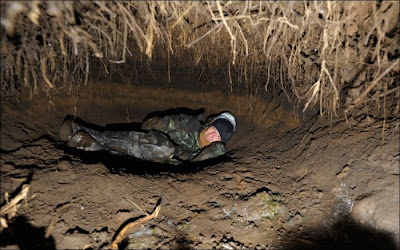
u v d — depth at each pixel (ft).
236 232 6.82
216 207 7.36
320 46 8.00
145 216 6.84
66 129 9.68
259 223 7.11
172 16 7.36
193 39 10.17
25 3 5.96
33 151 8.25
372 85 6.91
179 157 11.80
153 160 10.55
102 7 6.55
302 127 10.57
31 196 6.61
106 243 6.12
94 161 8.90
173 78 14.64
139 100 14.08
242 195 7.75
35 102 10.43
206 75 14.42
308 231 6.78
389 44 7.07
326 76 8.91
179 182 8.21
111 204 7.04
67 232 6.09
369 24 6.98
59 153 8.48
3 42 6.98
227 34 10.43
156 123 12.01
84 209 6.73
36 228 6.03
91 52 10.29
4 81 8.88
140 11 7.12
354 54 7.75
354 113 8.65
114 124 13.15
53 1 6.05
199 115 13.11
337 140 8.31
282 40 8.32
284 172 8.83
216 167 9.17
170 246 6.28
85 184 7.32
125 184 7.66
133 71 13.78
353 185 6.98
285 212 7.39
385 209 6.08
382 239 5.81
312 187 7.76
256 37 9.37
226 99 14.60
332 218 6.77
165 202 7.41
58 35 7.15
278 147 10.55
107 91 13.24
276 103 12.77
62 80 11.12
